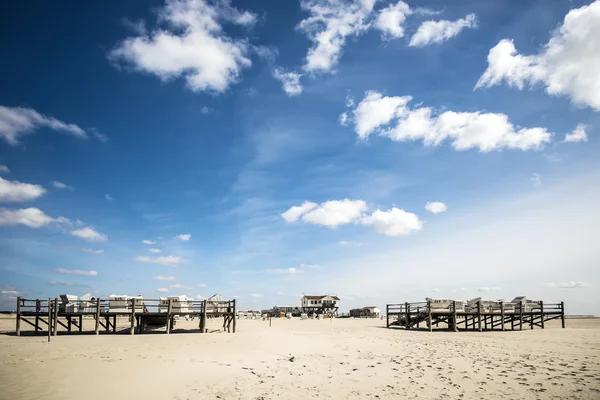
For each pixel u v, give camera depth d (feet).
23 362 50.42
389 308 141.69
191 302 100.22
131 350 62.85
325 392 39.93
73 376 43.19
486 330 121.39
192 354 60.85
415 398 37.55
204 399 36.99
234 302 104.17
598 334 99.30
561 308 131.44
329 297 365.20
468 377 45.68
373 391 40.27
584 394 36.94
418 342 82.99
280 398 37.68
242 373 48.49
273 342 78.38
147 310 99.19
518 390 39.11
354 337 94.63
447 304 121.70
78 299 94.94
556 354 62.08
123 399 35.81
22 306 89.76
